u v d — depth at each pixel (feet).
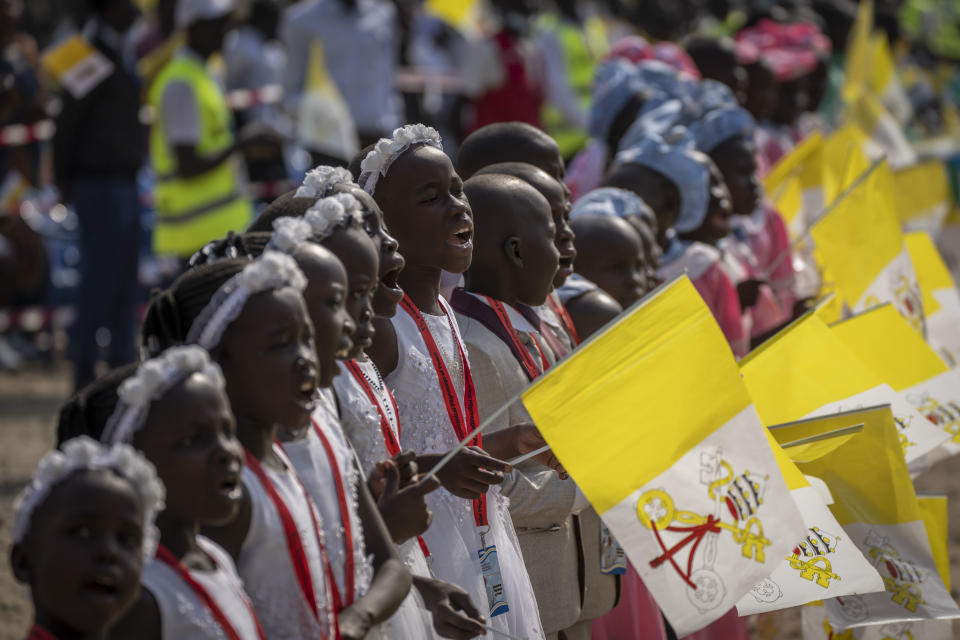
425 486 38.81
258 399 33.01
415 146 45.62
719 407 40.06
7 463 103.24
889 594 49.57
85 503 26.91
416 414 44.04
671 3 165.07
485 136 61.00
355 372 41.24
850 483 49.62
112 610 27.22
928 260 74.64
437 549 43.75
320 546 34.55
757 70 106.63
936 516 53.21
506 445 45.60
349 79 133.69
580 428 38.93
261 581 33.27
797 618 70.64
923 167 100.37
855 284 68.69
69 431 33.12
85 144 113.80
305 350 33.14
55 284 150.10
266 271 32.83
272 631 33.22
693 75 101.19
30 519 27.32
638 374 39.68
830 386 53.11
